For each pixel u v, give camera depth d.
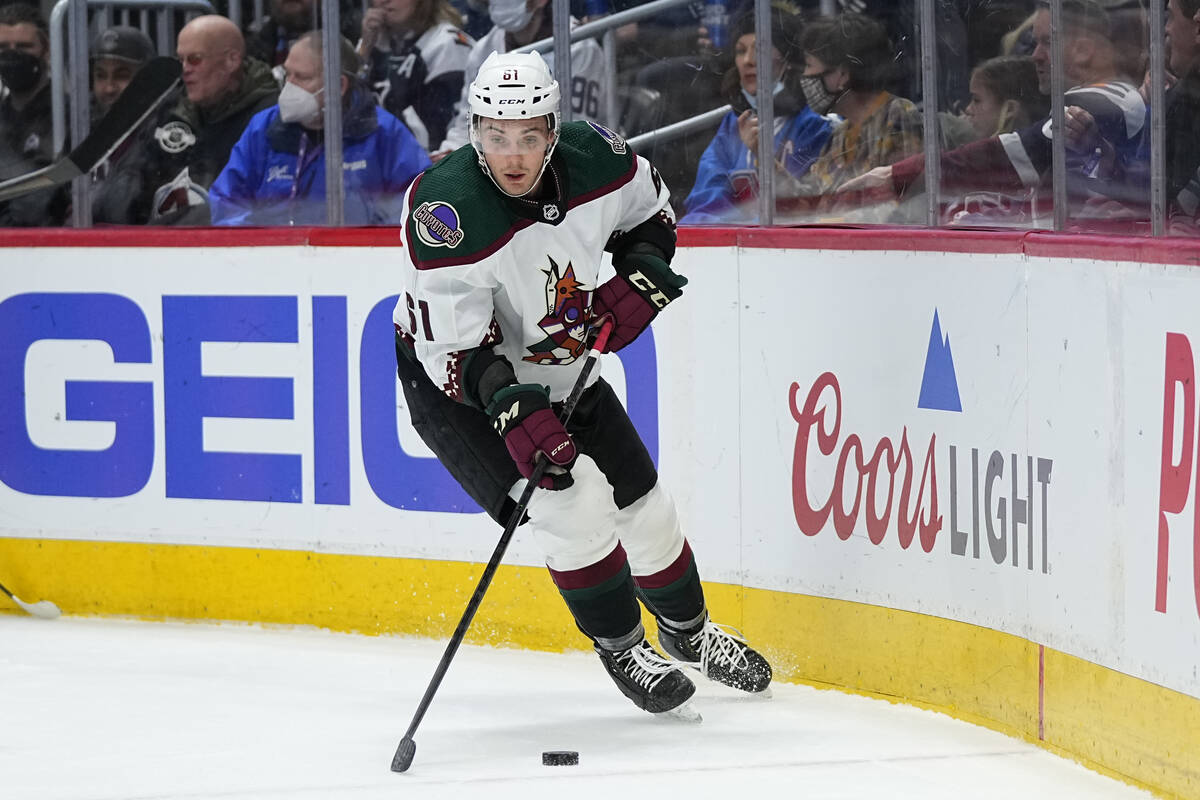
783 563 15.20
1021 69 14.02
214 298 17.73
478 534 16.75
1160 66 12.71
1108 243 11.74
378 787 11.60
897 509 14.16
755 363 15.27
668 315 15.74
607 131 12.98
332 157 17.56
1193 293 10.87
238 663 16.02
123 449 18.19
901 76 15.10
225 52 17.67
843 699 14.43
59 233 18.22
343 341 17.23
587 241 12.71
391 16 17.27
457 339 12.34
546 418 12.17
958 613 13.62
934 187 14.83
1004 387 13.02
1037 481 12.64
